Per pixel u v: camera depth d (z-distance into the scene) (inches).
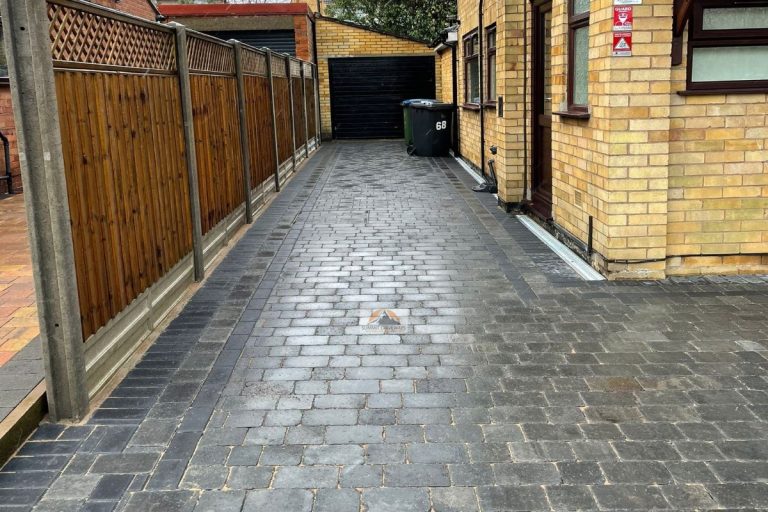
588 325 192.2
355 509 113.8
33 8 128.3
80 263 149.9
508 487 118.7
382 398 152.3
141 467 127.5
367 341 185.3
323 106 844.6
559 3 274.5
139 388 159.8
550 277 238.4
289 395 154.8
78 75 151.1
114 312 168.6
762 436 132.9
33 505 116.6
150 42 204.8
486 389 155.3
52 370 141.9
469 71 577.3
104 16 167.9
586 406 146.3
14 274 240.7
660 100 220.2
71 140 146.7
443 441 133.9
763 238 233.3
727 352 171.8
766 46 223.3
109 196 166.9
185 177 234.4
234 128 320.5
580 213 260.5
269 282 241.8
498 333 188.4
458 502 115.0
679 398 148.8
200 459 129.6
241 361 174.1
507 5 343.6
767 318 194.1
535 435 135.2
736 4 218.5
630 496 115.4
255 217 358.0
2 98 428.5
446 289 228.5
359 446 133.0
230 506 115.3
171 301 215.0
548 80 332.2
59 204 136.6
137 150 187.8
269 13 762.2
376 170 548.7
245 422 143.0
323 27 826.2
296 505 115.2
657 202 226.8
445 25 1008.9
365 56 836.0
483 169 477.4
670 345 177.0
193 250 242.5
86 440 137.0
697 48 222.5
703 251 233.9
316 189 452.8
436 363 169.9
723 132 225.9
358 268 257.1
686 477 120.3
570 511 111.9
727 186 229.6
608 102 221.5
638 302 209.9
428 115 637.9
